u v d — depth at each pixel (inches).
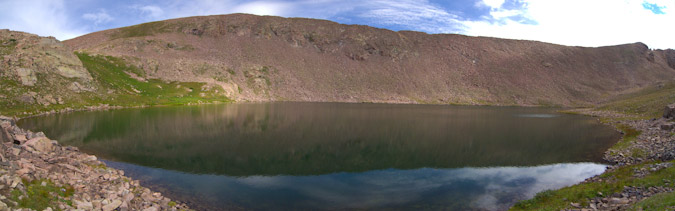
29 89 2269.9
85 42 6299.2
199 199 688.4
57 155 738.2
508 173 946.1
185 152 1159.0
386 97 5782.5
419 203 684.7
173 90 3833.7
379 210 644.1
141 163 991.6
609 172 861.8
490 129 1921.8
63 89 2556.6
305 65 6648.6
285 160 1079.0
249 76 5625.0
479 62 7406.5
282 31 7608.3
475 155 1193.4
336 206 665.6
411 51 7706.7
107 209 487.2
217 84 4407.0
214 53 6318.9
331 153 1200.2
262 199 701.9
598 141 1492.4
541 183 836.0
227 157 1101.7
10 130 755.4
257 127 1831.9
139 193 647.1
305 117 2460.6
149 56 5147.6
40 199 431.2
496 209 647.1
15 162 504.7
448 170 977.5
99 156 1059.3
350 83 6235.2
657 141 1232.2
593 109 3442.4
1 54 2406.5
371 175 912.3
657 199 464.4
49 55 2728.8
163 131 1599.4
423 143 1429.6
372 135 1632.6
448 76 6870.1
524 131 1846.7
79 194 515.2
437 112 3321.9
